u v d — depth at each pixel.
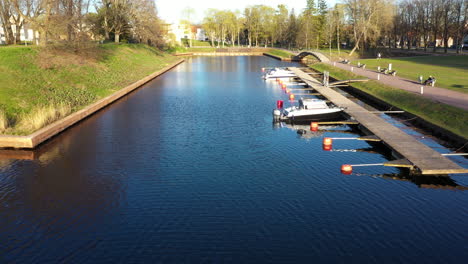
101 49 75.19
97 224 18.44
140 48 99.38
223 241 16.94
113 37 106.38
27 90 41.25
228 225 18.23
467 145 28.11
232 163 26.36
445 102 37.62
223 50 160.62
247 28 176.12
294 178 23.77
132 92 55.81
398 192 21.78
